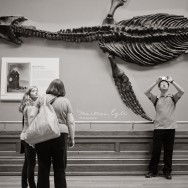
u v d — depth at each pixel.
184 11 6.61
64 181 3.40
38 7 6.62
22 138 3.88
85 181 5.23
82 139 6.00
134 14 6.59
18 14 6.61
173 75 6.52
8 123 6.38
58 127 3.31
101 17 6.62
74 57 6.56
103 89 6.51
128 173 5.81
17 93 6.45
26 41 6.57
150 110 6.44
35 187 3.93
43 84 6.46
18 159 5.89
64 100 3.54
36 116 3.41
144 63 6.41
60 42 6.57
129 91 6.43
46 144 3.39
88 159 5.88
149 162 5.81
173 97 5.70
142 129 6.38
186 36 6.44
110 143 6.01
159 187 4.71
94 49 6.57
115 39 6.45
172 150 5.60
